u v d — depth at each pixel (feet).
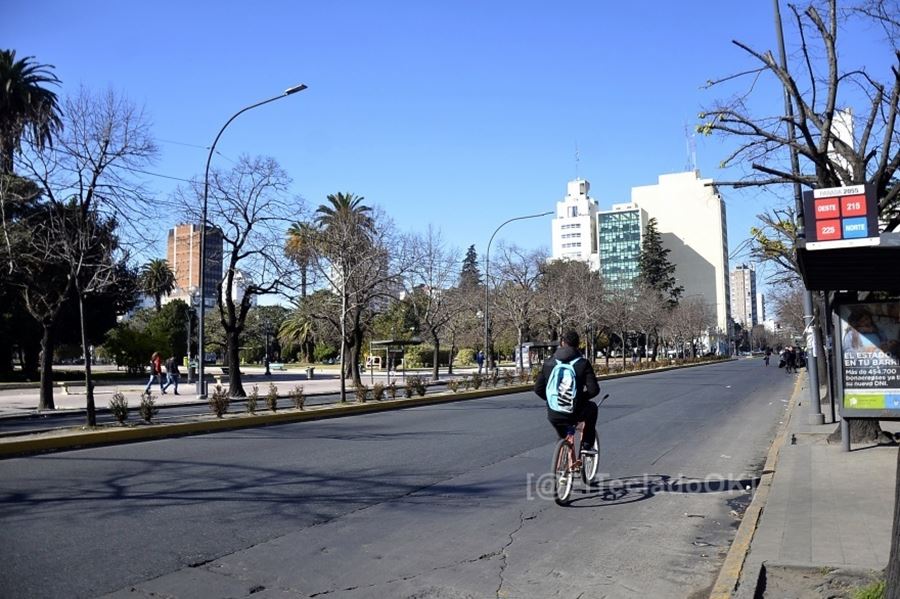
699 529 26.27
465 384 108.58
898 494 14.49
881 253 27.73
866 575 19.35
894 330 40.27
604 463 40.63
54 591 18.40
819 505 27.89
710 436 52.95
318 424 61.87
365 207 120.57
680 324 284.82
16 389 128.57
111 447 46.01
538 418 65.41
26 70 114.42
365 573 20.59
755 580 18.89
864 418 40.75
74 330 159.84
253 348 314.55
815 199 26.84
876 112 41.32
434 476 35.53
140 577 19.70
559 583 20.13
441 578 20.35
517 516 27.76
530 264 168.25
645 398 90.07
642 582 20.36
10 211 80.59
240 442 48.39
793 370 184.55
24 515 26.35
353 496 30.63
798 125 40.42
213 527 25.03
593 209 538.47
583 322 177.99
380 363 231.30
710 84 45.27
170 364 110.83
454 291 151.33
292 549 22.71
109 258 69.21
